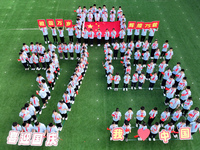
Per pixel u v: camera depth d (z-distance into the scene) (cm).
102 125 994
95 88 1180
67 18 1712
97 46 1482
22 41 1489
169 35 1541
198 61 1339
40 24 1368
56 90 1166
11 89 1168
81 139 938
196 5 1839
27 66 1280
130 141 933
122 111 1060
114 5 1855
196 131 967
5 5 1830
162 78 1234
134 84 1145
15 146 916
